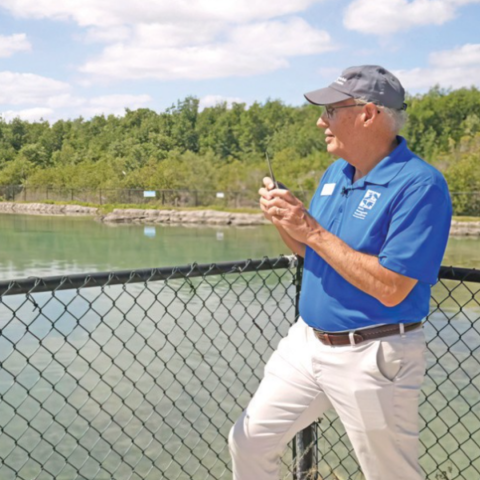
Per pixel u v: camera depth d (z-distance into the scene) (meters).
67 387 7.54
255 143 76.06
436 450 5.79
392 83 1.70
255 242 32.66
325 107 1.77
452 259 24.84
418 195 1.63
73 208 60.00
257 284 13.76
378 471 1.79
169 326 10.38
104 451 5.71
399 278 1.62
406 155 1.70
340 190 1.86
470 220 39.12
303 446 2.35
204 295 12.73
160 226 44.66
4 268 22.11
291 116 79.38
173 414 6.68
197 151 79.62
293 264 2.25
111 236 35.34
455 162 47.91
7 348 9.20
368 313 1.72
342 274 1.66
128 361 8.56
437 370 7.88
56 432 6.17
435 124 66.69
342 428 5.75
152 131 79.81
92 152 80.94
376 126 1.70
